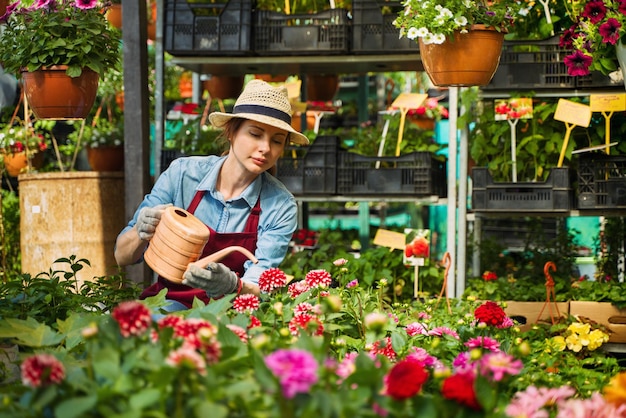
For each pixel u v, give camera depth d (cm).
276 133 277
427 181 432
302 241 515
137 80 431
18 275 289
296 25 435
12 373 208
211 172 289
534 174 436
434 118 571
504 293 421
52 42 344
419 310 328
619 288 405
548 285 378
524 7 410
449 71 343
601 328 392
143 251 283
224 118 279
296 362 130
